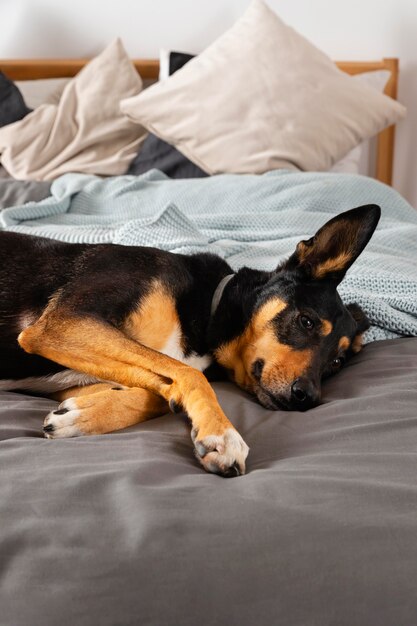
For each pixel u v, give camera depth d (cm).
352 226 118
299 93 221
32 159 220
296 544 78
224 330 121
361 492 84
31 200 191
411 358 123
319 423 103
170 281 119
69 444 96
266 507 82
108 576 76
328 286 121
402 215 192
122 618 74
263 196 184
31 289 119
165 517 80
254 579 76
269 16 233
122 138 232
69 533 79
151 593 75
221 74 223
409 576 77
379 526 80
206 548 78
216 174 215
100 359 110
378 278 141
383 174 274
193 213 182
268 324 117
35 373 119
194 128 216
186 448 99
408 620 75
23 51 269
